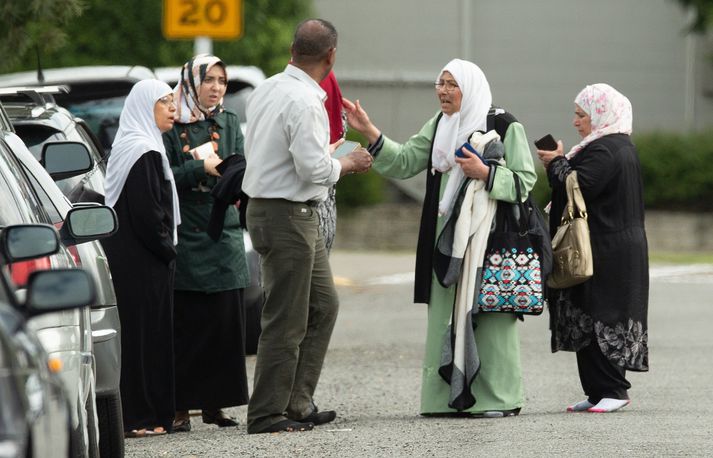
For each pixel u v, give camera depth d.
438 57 106.81
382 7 106.44
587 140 33.50
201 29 51.22
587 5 106.38
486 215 32.62
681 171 96.00
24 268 20.09
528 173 32.88
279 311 30.48
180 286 33.47
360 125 34.28
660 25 106.38
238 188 31.55
